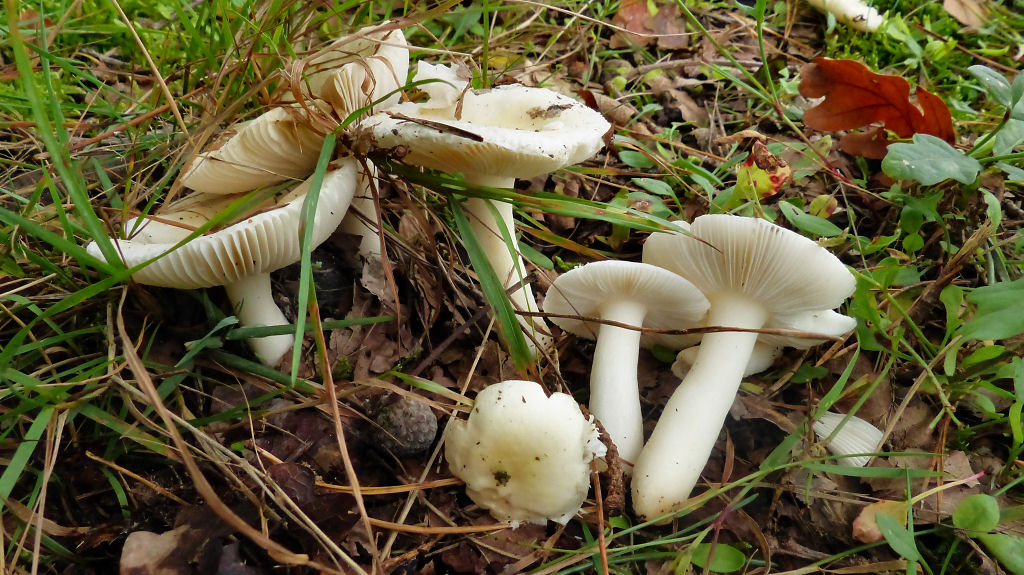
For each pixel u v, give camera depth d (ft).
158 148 0.62
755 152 0.69
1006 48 1.03
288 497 0.45
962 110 0.86
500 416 0.51
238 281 0.56
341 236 0.65
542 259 0.70
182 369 0.53
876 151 0.78
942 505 0.52
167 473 0.51
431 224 0.70
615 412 0.56
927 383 0.58
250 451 0.52
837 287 0.53
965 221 0.70
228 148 0.53
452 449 0.53
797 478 0.55
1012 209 0.74
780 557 0.51
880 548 0.51
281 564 0.45
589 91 0.87
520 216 0.76
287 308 0.62
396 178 0.68
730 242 0.52
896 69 1.02
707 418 0.54
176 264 0.48
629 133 0.88
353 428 0.55
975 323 0.50
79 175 0.55
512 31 0.92
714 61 1.03
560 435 0.51
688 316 0.60
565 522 0.52
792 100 0.94
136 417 0.49
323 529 0.48
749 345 0.57
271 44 0.60
